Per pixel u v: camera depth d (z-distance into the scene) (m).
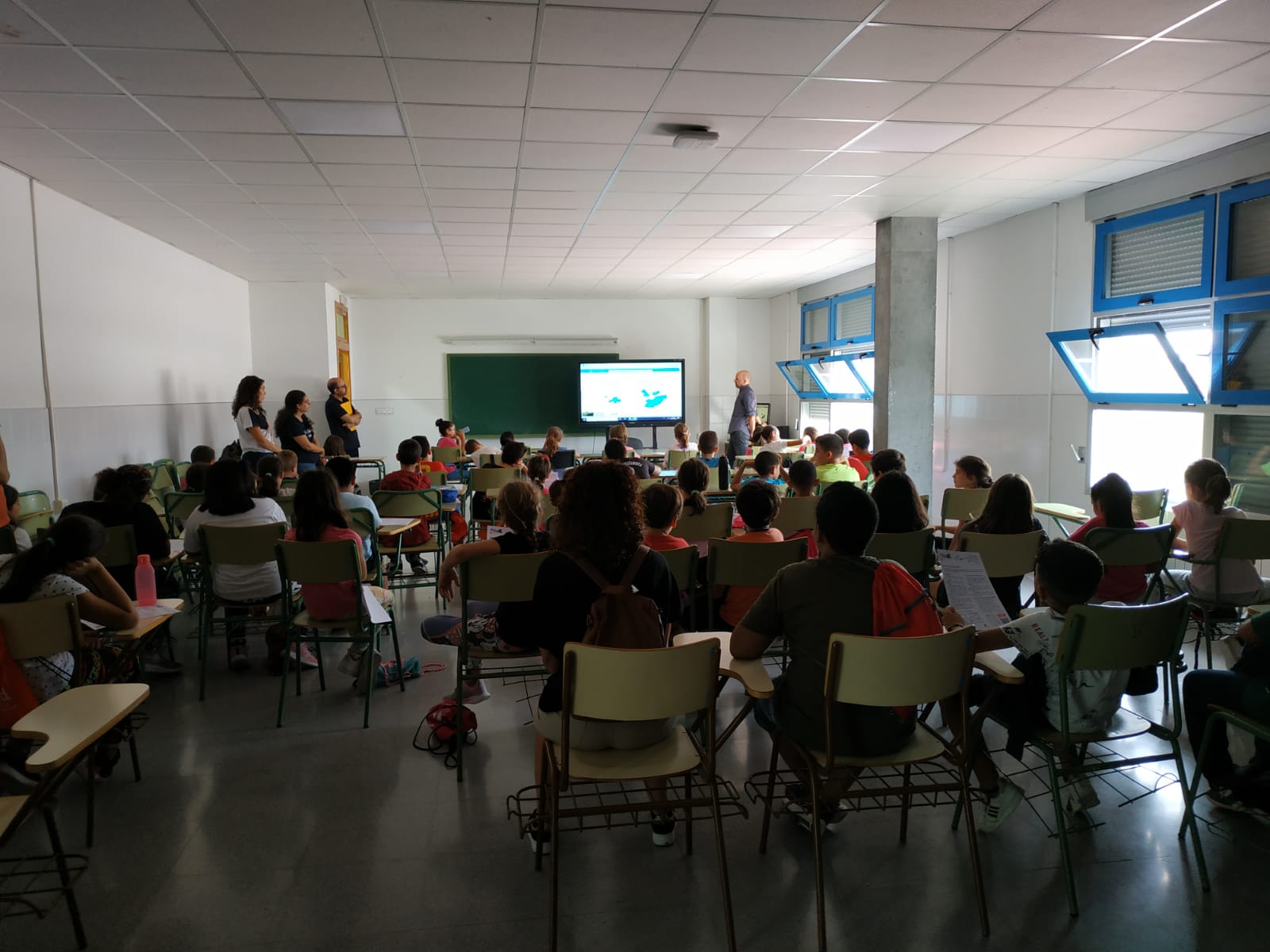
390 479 5.69
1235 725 2.23
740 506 3.32
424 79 3.63
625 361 12.28
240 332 9.84
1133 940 1.99
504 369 12.34
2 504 3.65
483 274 9.84
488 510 6.41
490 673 2.89
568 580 2.13
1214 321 5.05
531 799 2.68
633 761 2.04
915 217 6.86
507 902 2.15
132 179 5.29
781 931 2.04
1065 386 6.47
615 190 5.75
